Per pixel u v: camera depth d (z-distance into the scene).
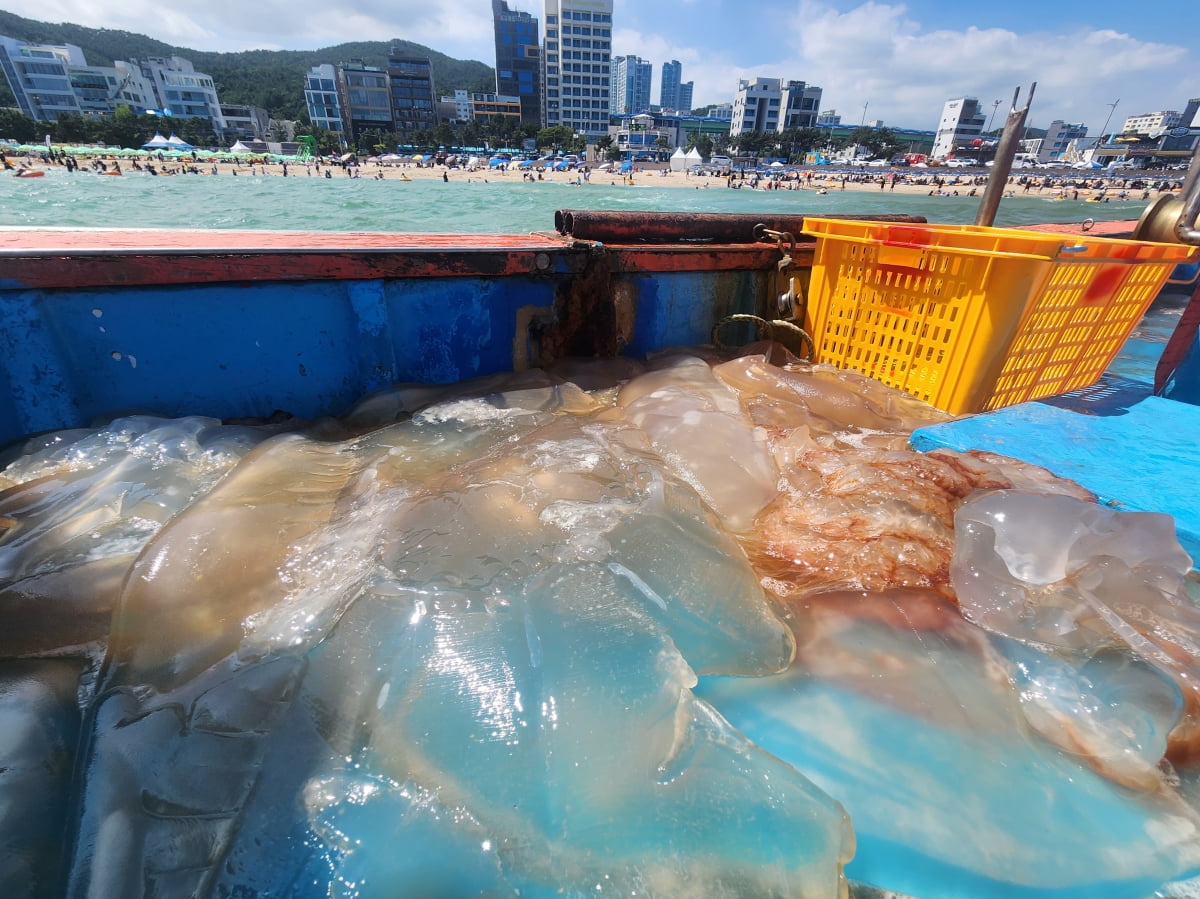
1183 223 2.88
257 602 1.49
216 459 2.16
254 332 2.49
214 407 2.52
